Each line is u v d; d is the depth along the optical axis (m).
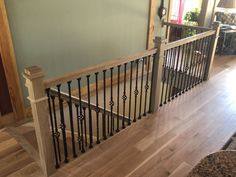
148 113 3.07
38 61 3.20
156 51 2.73
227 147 2.46
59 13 3.20
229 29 5.43
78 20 3.45
